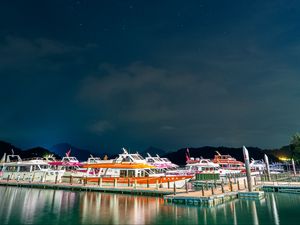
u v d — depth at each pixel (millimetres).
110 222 21156
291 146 72625
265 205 27875
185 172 54875
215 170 57969
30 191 41875
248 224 20578
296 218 22438
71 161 60531
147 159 71562
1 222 21719
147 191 34188
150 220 21594
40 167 52750
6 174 55719
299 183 41125
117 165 40906
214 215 23312
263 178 50938
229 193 30969
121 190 36500
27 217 23422
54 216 23672
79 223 21078
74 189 41406
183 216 22891
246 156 33688
